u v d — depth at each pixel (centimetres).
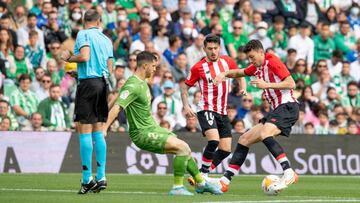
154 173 3881
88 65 2428
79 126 2436
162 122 4012
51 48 4416
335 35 5166
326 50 5084
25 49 4362
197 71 2994
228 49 4828
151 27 4775
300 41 4991
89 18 2467
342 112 4538
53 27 4538
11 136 3744
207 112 2977
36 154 3772
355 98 4759
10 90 4062
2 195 2356
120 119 4106
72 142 3831
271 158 4019
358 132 4544
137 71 2433
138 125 2433
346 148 4122
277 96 2572
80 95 2430
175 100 4316
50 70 4266
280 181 2505
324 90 4762
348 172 4103
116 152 3850
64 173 3744
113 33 4628
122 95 2388
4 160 3725
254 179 3550
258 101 4578
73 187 2791
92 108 2428
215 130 2969
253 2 5197
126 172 3850
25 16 4562
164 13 4831
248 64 4600
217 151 3023
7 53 4216
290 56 4741
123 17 4688
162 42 4747
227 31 4888
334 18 5262
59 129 4022
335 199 2359
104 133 2402
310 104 4512
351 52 5159
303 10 5275
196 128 4131
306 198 2388
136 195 2405
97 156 2448
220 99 2986
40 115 3956
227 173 2548
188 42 4825
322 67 4775
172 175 3741
